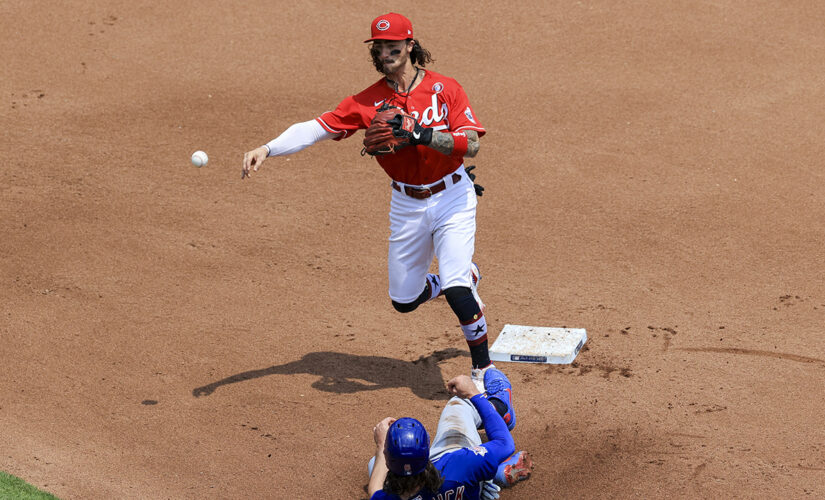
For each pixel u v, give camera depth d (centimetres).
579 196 4012
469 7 5997
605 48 5484
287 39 5616
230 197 4056
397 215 2609
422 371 2862
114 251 3600
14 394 2712
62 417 2609
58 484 2297
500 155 4397
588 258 3528
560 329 3017
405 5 6034
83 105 4872
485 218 3862
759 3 5969
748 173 4169
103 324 3109
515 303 3241
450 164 2528
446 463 1931
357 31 5719
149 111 4822
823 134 4509
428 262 2689
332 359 2925
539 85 5094
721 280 3338
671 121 4681
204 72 5238
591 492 2264
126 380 2800
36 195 4022
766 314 3095
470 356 2939
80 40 5525
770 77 5109
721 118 4697
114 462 2412
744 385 2691
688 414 2561
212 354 2947
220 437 2534
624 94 4969
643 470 2331
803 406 2572
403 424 1806
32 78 5122
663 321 3083
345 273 3472
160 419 2611
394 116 2380
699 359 2841
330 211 3947
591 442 2462
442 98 2511
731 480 2272
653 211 3866
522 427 2552
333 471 2389
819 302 3158
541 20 5819
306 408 2666
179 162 4347
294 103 4897
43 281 3375
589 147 4453
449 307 3272
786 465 2319
